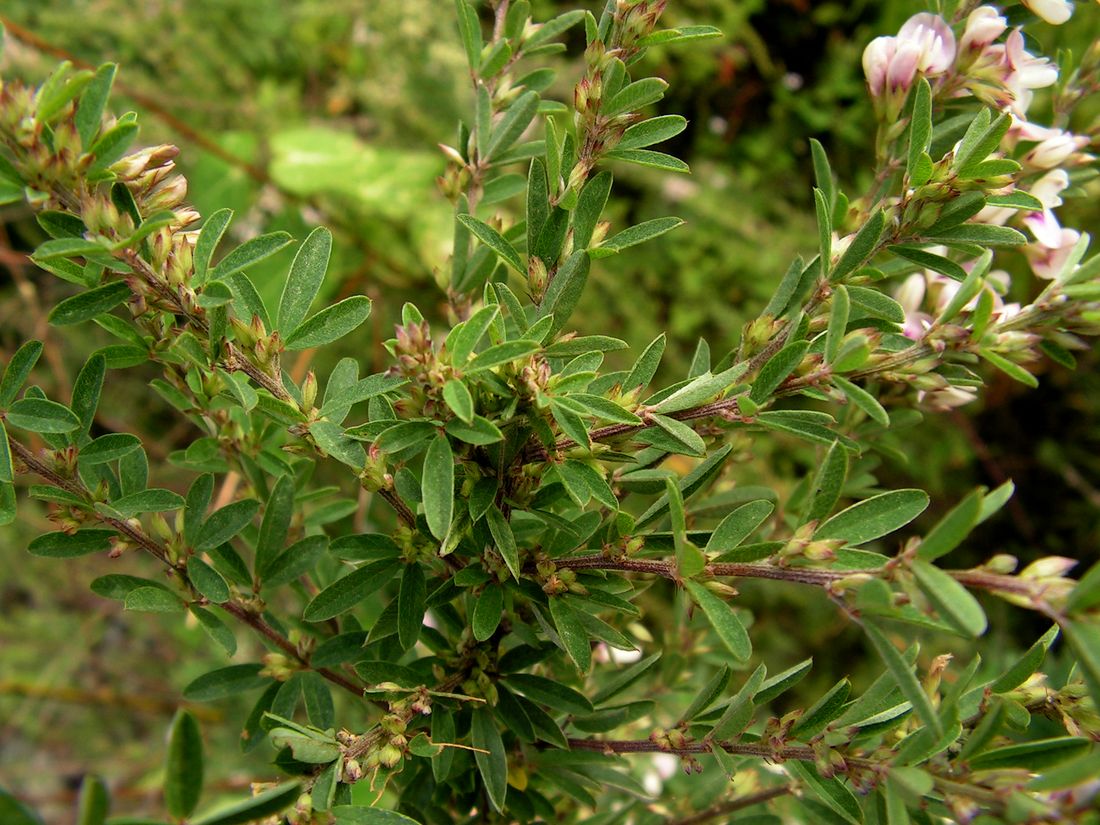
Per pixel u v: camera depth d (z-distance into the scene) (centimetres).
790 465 43
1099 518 46
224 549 15
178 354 14
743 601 44
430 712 14
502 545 12
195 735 10
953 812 11
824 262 14
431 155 47
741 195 49
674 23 48
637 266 48
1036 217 16
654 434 13
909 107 16
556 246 14
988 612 42
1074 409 47
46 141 11
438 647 15
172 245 12
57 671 47
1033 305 13
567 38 48
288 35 49
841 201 16
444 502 12
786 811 21
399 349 12
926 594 10
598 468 13
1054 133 16
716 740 13
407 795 16
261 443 17
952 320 13
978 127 13
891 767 12
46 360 47
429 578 15
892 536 46
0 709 49
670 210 49
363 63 50
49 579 48
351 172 44
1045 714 13
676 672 21
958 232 13
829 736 12
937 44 16
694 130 51
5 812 9
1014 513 47
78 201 11
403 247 46
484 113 17
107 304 13
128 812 47
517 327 13
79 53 46
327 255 14
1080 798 10
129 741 50
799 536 12
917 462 45
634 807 20
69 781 49
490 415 13
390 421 12
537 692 15
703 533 13
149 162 12
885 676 13
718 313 47
